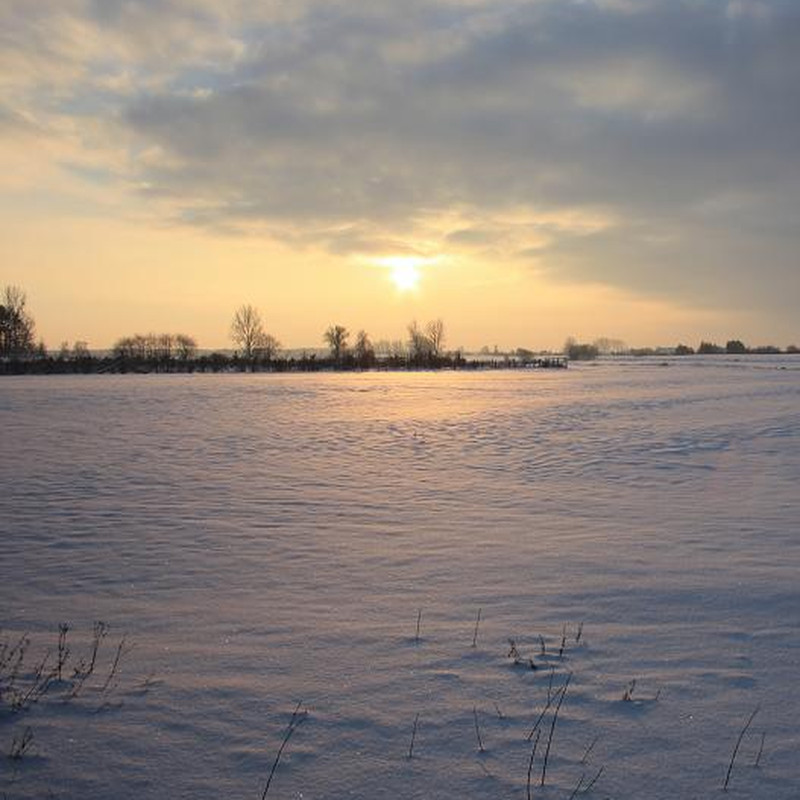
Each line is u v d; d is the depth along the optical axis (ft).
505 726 12.04
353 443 53.88
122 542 24.70
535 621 16.88
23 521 27.89
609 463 42.83
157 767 10.96
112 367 209.56
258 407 87.10
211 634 16.26
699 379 162.71
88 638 16.12
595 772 10.68
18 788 10.43
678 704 12.70
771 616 16.99
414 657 14.88
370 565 21.71
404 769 10.84
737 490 33.60
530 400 98.37
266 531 26.22
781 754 11.10
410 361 251.19
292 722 12.26
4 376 178.09
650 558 22.07
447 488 35.22
